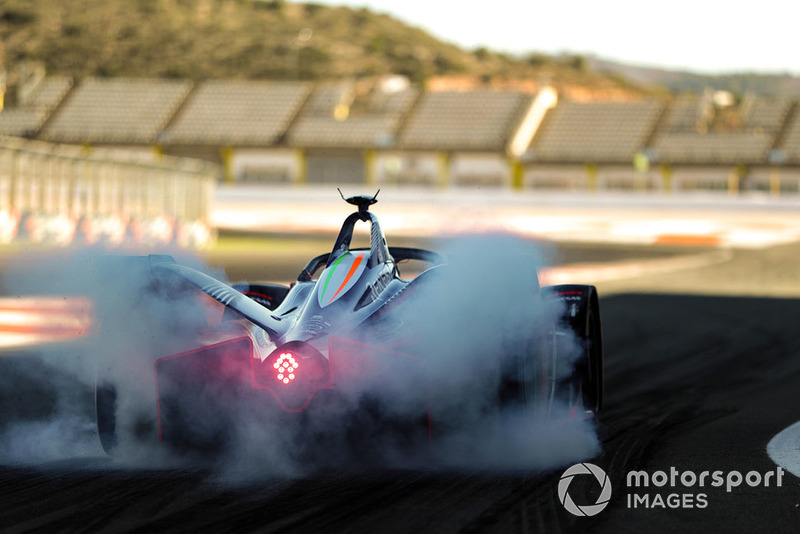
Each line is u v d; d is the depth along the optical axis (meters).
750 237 102.88
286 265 63.56
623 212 136.25
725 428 21.70
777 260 76.62
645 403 24.83
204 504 15.27
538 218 124.06
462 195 146.38
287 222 120.25
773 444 20.08
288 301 20.53
